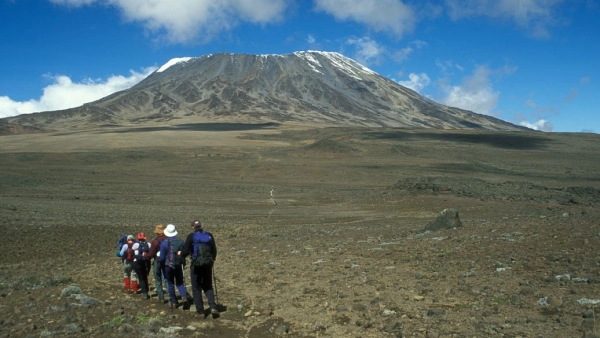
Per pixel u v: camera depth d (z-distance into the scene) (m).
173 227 10.41
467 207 34.00
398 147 101.12
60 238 25.42
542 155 100.81
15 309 10.04
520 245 14.40
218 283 12.92
